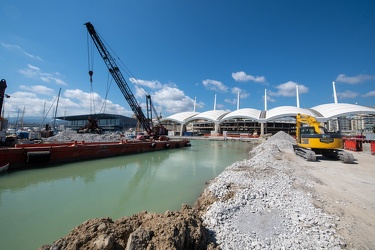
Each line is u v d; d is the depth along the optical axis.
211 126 101.00
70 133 35.31
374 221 5.48
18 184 12.62
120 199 10.02
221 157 26.67
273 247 4.53
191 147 42.91
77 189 11.63
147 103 47.59
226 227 5.42
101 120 117.06
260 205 6.68
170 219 4.51
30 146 19.92
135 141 32.53
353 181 9.35
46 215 8.10
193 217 4.99
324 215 5.68
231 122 90.62
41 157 17.62
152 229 4.21
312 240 4.66
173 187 12.13
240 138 68.25
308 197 7.11
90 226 4.29
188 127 110.44
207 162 22.22
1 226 7.16
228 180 9.50
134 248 3.66
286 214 5.95
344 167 12.55
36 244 6.08
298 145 17.73
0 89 21.75
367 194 7.56
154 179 14.16
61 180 13.68
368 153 20.55
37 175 14.98
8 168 15.92
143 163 21.08
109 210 8.67
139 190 11.50
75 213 8.34
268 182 8.80
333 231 4.91
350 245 4.43
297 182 8.95
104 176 14.98
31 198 10.04
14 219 7.72
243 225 5.52
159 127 47.91
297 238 4.77
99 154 23.23
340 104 72.88
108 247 3.78
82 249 3.76
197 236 4.39
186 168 18.50
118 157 24.84
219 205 6.55
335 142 14.52
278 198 7.12
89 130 40.88
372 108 67.38
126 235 4.27
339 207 6.33
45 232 6.80
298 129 18.19
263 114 86.25
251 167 12.39
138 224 4.62
